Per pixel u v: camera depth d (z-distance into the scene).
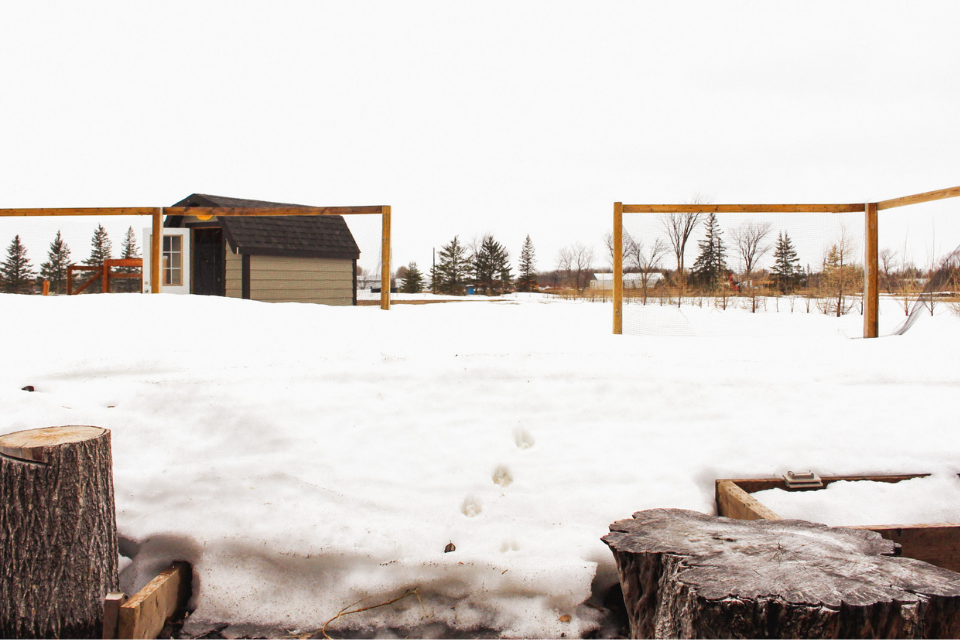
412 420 3.16
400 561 2.46
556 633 2.28
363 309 5.68
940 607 1.47
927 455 3.03
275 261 9.92
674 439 3.13
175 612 2.40
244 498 2.68
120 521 2.59
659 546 1.86
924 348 4.16
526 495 2.83
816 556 1.75
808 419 3.25
